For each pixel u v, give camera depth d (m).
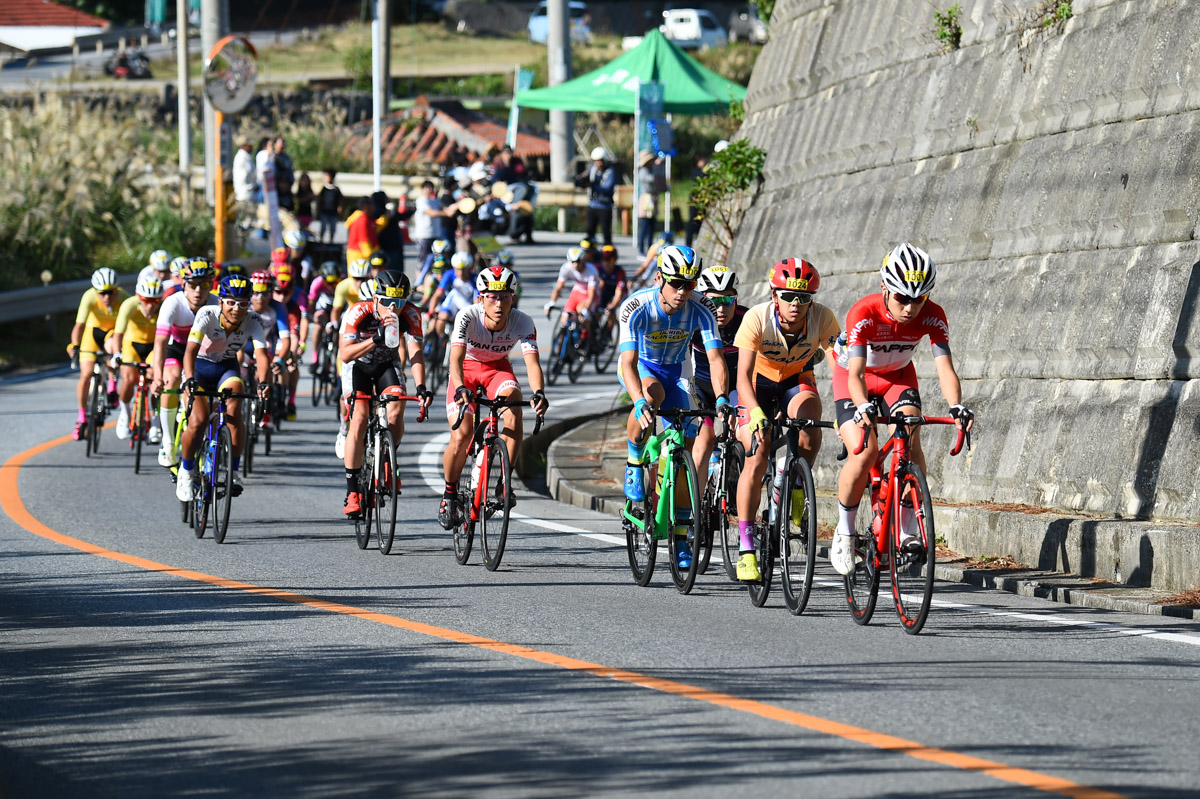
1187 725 10.35
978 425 19.67
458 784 9.14
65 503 22.45
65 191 47.00
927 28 25.50
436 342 35.59
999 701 11.06
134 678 11.99
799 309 15.09
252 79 42.16
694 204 32.88
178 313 21.89
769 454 15.64
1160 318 17.33
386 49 83.75
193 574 16.94
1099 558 16.06
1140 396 17.30
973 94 23.25
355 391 18.98
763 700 11.10
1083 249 19.34
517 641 13.35
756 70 34.28
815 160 28.70
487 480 17.56
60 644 13.27
